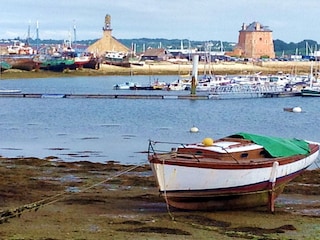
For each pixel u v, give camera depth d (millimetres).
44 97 102312
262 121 72625
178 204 22266
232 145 23656
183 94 109062
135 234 18828
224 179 22156
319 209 23938
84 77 178750
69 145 48094
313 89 110938
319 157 35812
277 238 18875
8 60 177125
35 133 56906
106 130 60531
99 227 19719
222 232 19500
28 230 19047
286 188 28266
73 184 28938
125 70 192000
